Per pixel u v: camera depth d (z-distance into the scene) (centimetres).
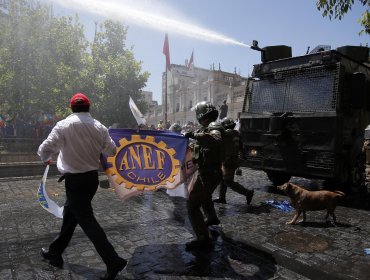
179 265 361
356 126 693
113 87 1972
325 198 505
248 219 544
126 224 511
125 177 410
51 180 963
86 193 323
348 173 670
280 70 730
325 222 527
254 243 431
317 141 639
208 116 421
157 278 331
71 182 317
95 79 1908
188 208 413
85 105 334
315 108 655
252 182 911
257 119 746
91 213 325
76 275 336
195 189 406
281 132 684
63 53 1784
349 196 717
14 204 652
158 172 421
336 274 344
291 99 700
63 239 359
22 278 329
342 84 638
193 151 414
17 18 1697
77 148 316
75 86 1795
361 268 358
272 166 716
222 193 653
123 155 411
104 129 341
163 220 533
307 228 497
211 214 475
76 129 318
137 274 339
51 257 361
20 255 387
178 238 448
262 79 771
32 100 1727
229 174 624
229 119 625
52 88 1756
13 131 1620
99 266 357
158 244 425
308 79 680
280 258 383
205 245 414
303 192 509
